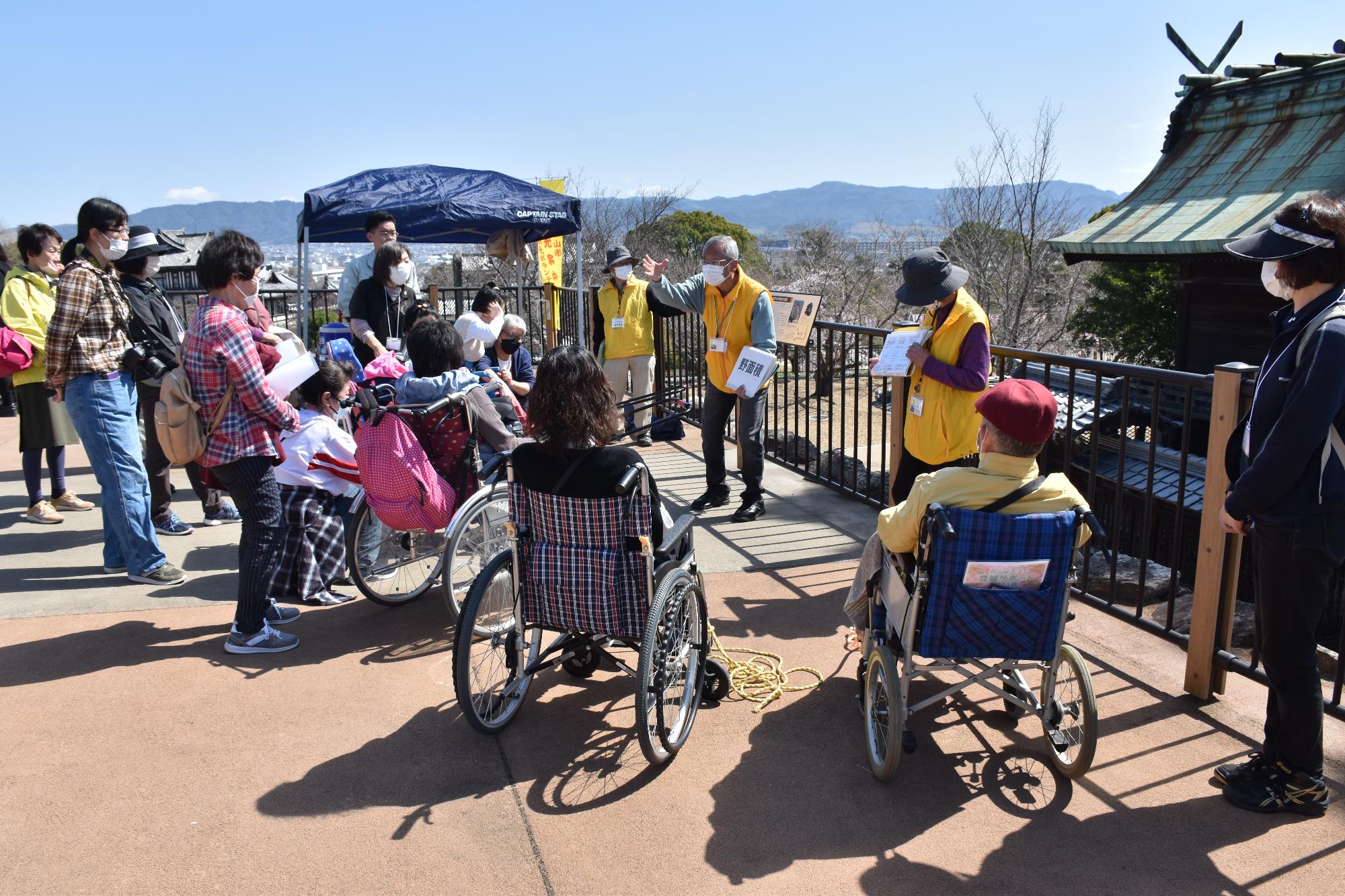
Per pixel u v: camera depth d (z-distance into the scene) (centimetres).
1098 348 1592
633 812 281
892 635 302
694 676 328
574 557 305
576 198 872
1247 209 916
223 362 358
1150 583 439
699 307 613
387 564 438
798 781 297
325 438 442
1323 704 318
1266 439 247
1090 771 298
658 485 670
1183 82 1088
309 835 269
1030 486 265
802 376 1500
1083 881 247
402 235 892
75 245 468
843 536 545
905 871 253
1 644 396
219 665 378
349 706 346
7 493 650
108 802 284
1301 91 971
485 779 298
